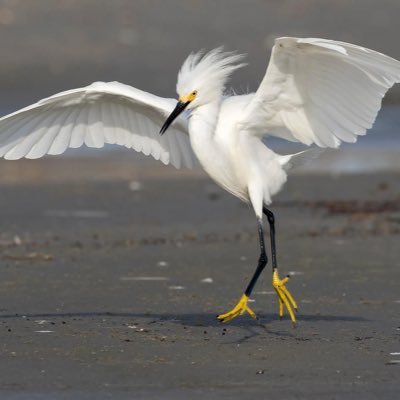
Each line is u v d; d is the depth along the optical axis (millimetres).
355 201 23516
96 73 42562
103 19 47625
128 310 13609
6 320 12953
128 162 30156
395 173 28078
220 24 47656
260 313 13516
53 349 11508
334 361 11055
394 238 19438
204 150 12227
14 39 45375
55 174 27609
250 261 17234
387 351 11492
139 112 13047
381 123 37031
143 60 44000
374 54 11164
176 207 22812
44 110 12703
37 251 17891
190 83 12250
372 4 50250
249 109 12172
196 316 13297
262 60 43969
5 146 12828
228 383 10203
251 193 12438
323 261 17234
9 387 10023
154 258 17406
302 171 28547
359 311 13602
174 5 49188
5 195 24078
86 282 15422
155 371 10617
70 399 9656
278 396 9773
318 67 11688
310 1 50156
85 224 20688
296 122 12289
